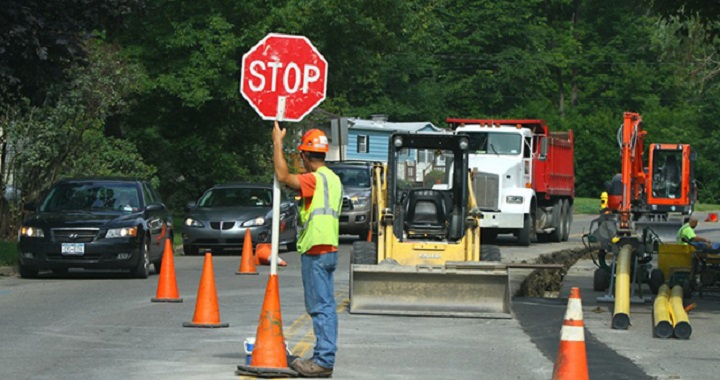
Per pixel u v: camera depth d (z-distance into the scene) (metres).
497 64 124.44
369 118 121.50
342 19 53.31
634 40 128.38
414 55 122.31
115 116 54.03
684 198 58.88
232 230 40.50
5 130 40.66
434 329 21.42
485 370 16.56
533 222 50.56
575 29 130.88
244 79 51.25
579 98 128.62
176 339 19.14
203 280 20.89
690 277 29.97
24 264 30.41
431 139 29.02
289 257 40.66
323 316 15.46
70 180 32.81
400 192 30.80
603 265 32.06
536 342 19.78
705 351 19.30
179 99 52.72
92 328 20.44
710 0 28.78
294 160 61.25
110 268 30.48
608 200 50.22
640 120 36.28
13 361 16.69
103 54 44.69
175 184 59.12
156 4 50.00
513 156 48.69
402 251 27.42
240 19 51.47
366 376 15.83
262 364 15.47
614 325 22.39
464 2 127.19
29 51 30.56
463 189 28.34
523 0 125.62
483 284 23.66
